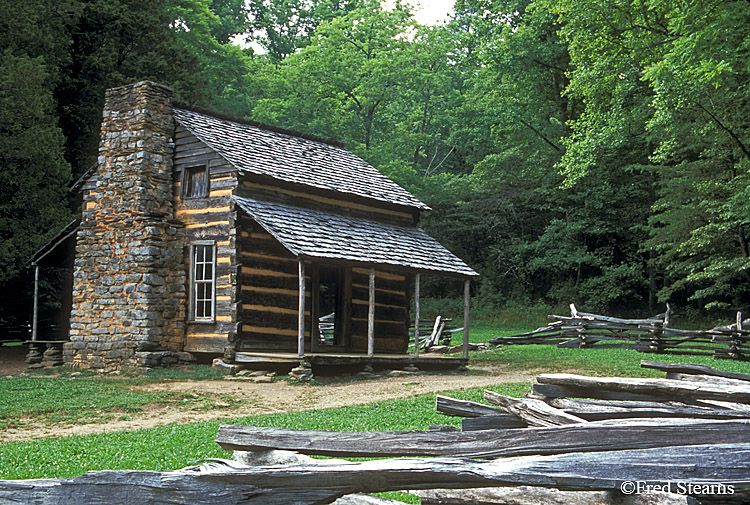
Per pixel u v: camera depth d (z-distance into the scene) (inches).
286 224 704.4
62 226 1010.7
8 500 163.8
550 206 1617.9
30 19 1037.2
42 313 1124.5
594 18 1056.2
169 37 1296.8
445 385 605.3
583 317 998.4
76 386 612.1
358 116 1857.8
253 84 1846.7
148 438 373.7
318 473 152.7
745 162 915.4
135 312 738.2
